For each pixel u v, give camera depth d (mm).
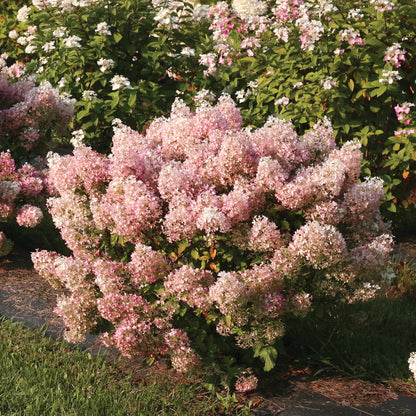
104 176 3652
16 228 5914
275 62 6348
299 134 6340
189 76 7078
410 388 3625
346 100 6105
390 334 4316
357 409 3369
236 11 7441
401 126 6109
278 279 3326
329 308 3814
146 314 3350
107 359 3828
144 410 3223
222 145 3475
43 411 3135
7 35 9758
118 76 6164
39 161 5648
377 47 5973
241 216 3293
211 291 3217
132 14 6781
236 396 3482
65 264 3504
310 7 6199
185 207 3295
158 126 4078
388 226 3764
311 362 3891
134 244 3664
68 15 6715
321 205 3426
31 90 5418
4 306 4465
